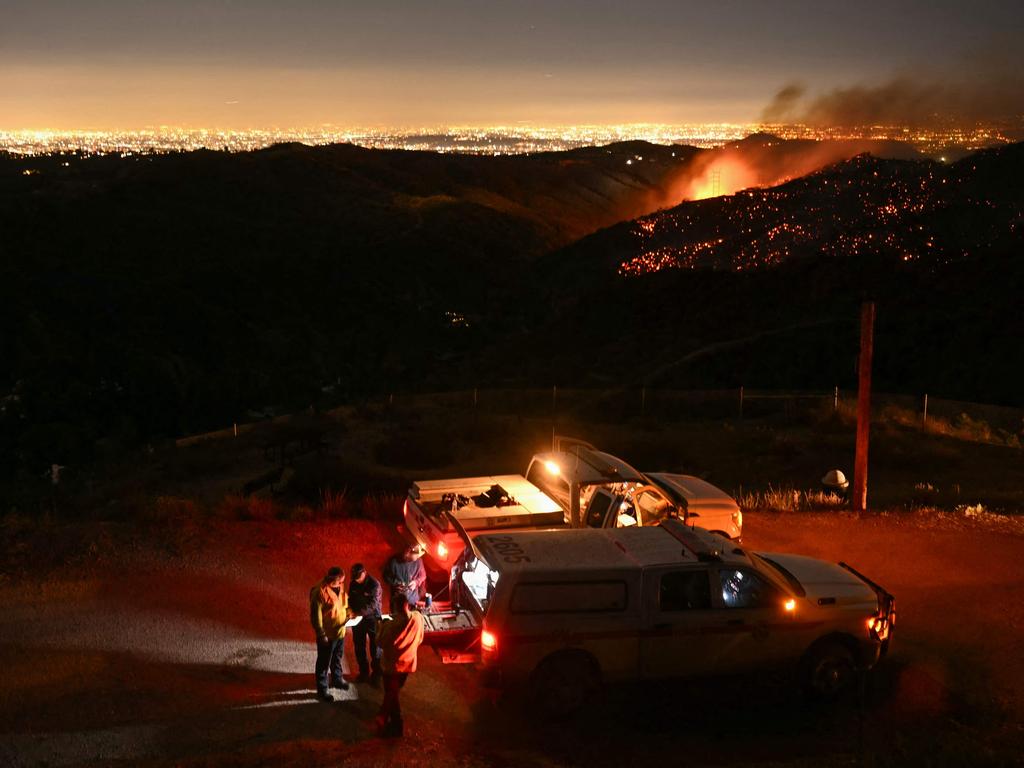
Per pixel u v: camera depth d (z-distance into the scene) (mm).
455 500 11953
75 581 11188
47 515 14250
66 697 8375
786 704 8977
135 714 8141
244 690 8781
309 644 9922
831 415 26938
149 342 77438
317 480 19828
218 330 84375
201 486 22375
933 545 13781
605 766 7676
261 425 33219
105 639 9664
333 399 54688
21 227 121188
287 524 13984
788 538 14117
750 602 8805
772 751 8023
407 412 30734
